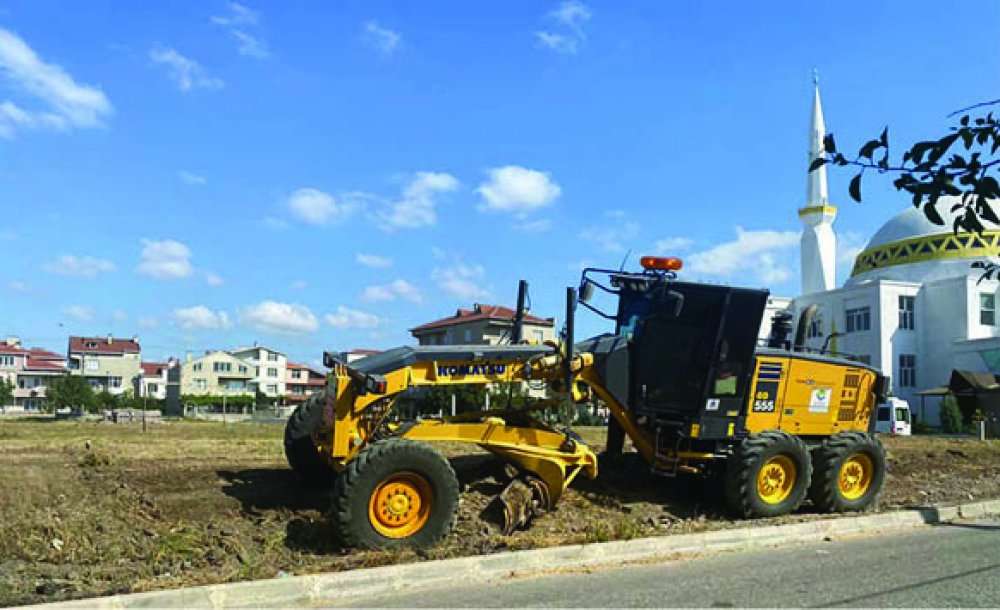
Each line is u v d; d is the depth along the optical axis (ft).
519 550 26.53
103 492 29.66
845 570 25.43
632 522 31.14
